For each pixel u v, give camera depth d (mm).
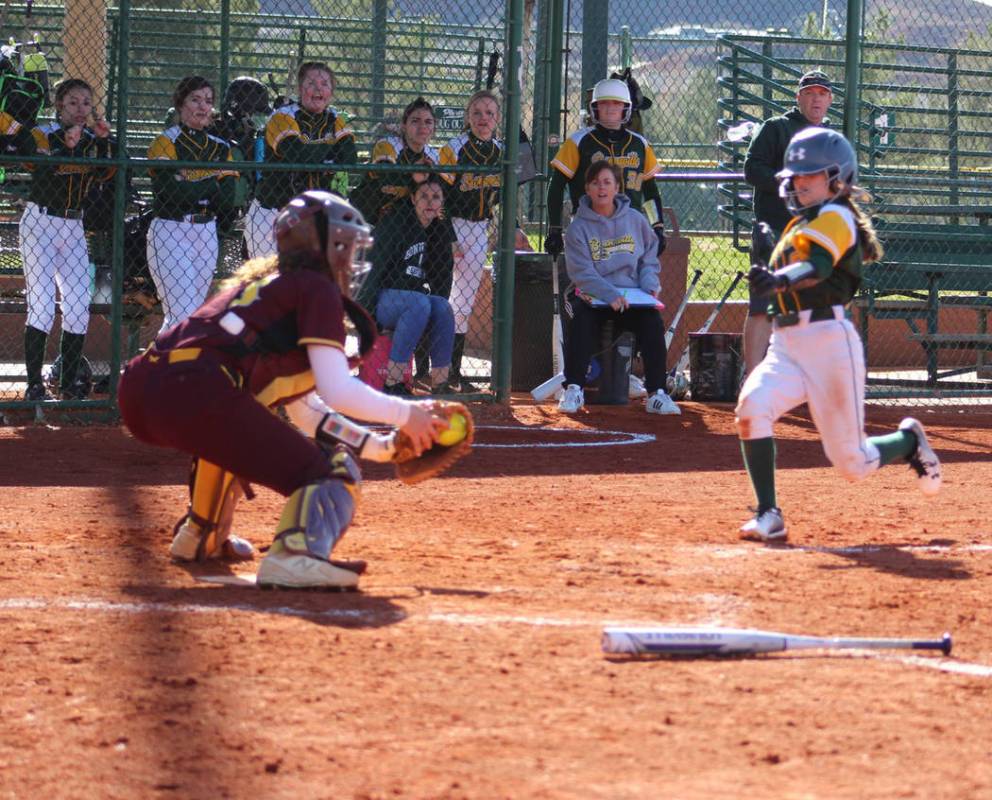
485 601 7777
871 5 29938
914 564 9016
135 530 9969
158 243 16234
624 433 16406
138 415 8070
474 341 25016
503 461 14039
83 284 16484
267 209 16922
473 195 18609
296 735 5418
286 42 28672
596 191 17766
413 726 5543
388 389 17203
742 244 27609
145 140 27000
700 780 4980
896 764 5184
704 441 15812
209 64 30734
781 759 5211
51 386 17375
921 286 22625
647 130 31922
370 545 9500
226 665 6352
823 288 9609
